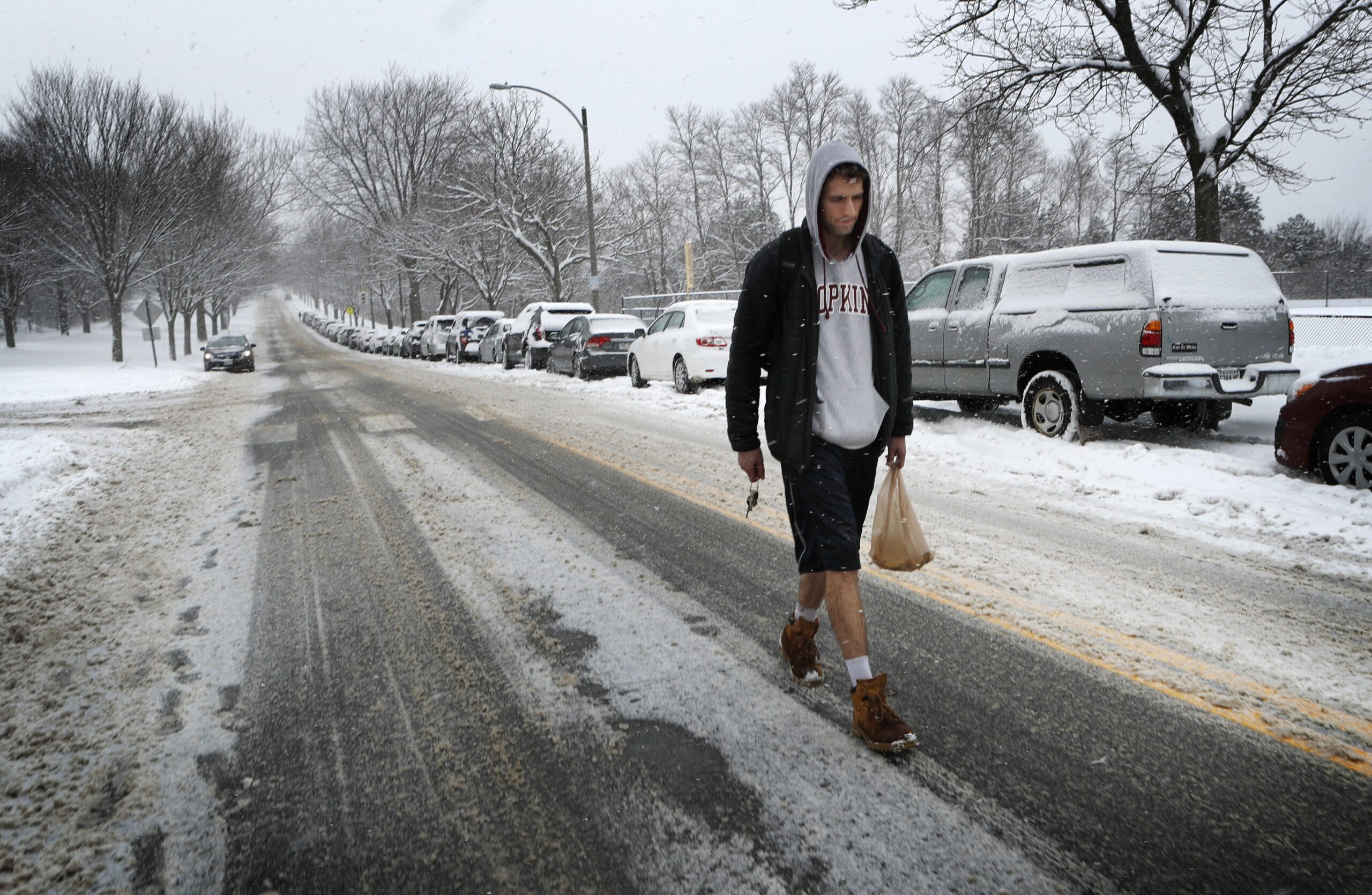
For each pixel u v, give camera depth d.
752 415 2.89
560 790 2.59
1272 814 2.35
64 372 28.56
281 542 5.60
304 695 3.31
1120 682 3.20
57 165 33.12
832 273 2.74
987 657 3.46
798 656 3.24
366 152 56.00
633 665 3.50
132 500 7.08
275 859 2.30
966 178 46.75
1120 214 52.62
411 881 2.20
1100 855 2.20
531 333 22.66
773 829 2.35
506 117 39.84
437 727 3.02
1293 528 5.34
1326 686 3.14
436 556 5.16
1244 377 7.73
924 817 2.39
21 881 2.21
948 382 9.72
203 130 39.75
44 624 4.15
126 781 2.71
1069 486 6.82
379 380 21.73
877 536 2.95
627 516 6.02
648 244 57.56
